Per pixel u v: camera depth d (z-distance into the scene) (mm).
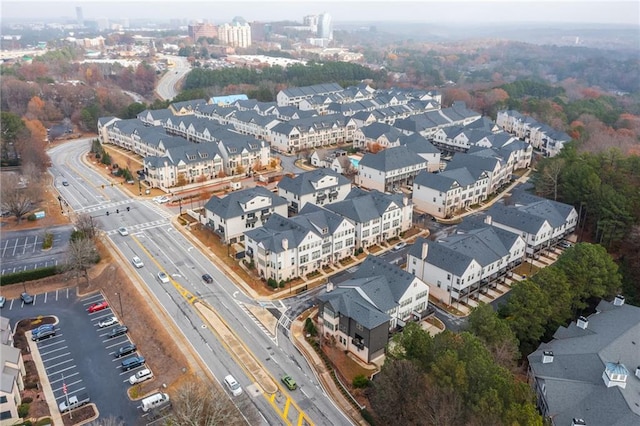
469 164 152000
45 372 78312
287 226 105500
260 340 84000
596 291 86375
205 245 116250
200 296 96000
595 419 60000
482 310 74750
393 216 120812
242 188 153000
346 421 67875
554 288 83000
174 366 78250
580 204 121312
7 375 70562
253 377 75375
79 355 82375
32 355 82188
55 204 139250
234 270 105688
